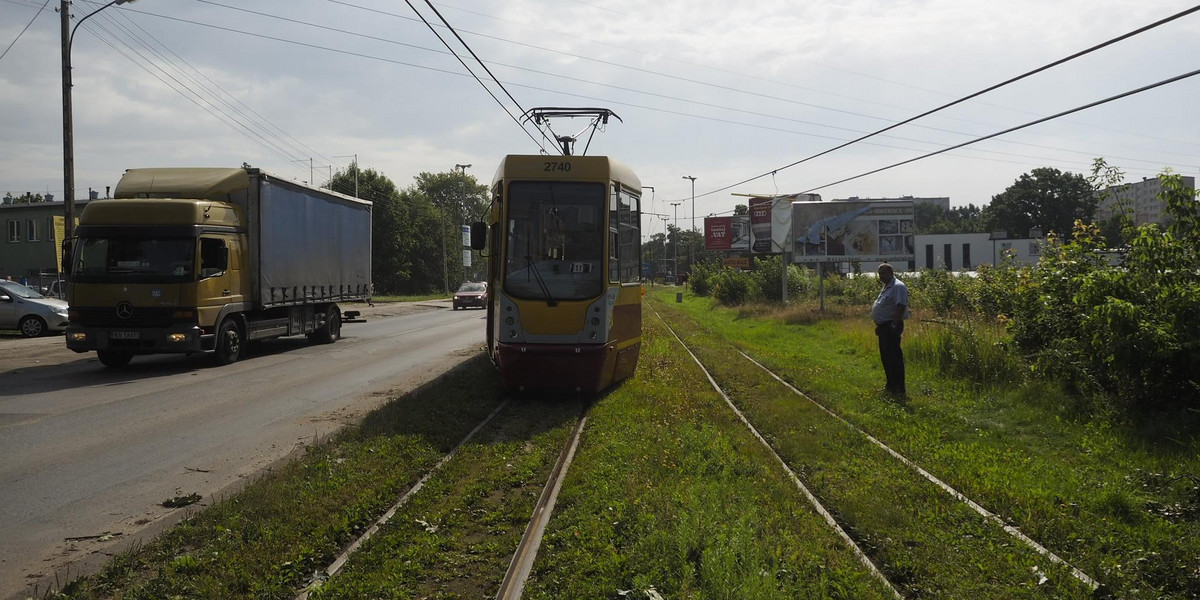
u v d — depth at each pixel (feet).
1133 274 29.60
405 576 14.85
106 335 46.42
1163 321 27.12
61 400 36.63
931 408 32.48
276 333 58.49
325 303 67.36
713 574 13.94
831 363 50.83
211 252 48.78
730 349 61.05
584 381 35.99
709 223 226.99
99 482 22.45
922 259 208.64
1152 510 18.81
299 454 25.54
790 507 18.93
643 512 17.71
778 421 30.48
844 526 18.08
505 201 37.29
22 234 173.68
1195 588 14.35
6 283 73.77
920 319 60.70
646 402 34.32
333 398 37.35
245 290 53.21
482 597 14.03
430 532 17.25
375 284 251.80
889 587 14.25
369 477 21.50
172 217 47.24
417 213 272.10
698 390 38.93
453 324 96.63
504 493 20.71
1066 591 14.05
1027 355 35.94
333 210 67.87
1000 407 32.32
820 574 14.57
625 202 40.45
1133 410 27.45
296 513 18.35
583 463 23.04
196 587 14.23
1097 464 23.18
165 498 20.90
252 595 14.03
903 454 25.17
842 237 115.44
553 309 36.14
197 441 27.89
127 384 41.98
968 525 17.71
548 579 14.65
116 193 50.31
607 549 15.74
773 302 119.44
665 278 416.46
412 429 27.76
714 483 20.26
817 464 23.67
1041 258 36.99
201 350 47.75
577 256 36.81
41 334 72.33
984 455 24.59
